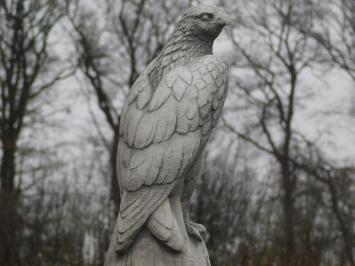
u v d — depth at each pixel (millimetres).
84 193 13336
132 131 4477
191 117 4434
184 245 4328
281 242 12008
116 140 15031
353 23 17641
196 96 4477
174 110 4441
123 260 4348
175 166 4352
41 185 13891
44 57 17938
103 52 18016
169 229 4281
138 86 4652
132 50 17359
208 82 4535
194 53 4715
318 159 16891
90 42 17969
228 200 13656
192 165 4492
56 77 17875
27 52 18047
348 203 15086
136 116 4512
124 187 4426
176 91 4477
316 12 17875
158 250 4301
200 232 4621
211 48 4840
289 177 16141
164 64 4664
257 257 10922
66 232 12883
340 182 15688
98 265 11914
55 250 12516
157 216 4305
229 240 13383
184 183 4512
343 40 17688
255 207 13859
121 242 4312
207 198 13617
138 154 4402
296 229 13180
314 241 12047
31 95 17812
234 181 14008
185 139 4402
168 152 4363
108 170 14938
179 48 4715
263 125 17734
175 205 4418
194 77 4535
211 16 4742
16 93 17531
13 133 17047
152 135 4402
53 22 17938
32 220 13445
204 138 4500
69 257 12039
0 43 17547
